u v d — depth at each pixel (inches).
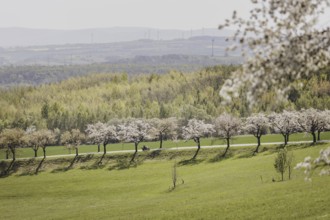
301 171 4234.7
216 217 2817.4
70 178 6658.5
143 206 3759.8
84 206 4549.7
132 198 4744.1
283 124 6722.4
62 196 5418.3
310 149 5472.4
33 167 7687.0
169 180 5634.8
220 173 5275.6
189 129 7500.0
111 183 5989.2
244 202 3078.2
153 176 6166.3
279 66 626.2
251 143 7431.1
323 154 697.6
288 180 3791.8
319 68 650.8
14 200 5374.0
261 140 7598.4
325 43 628.4
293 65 631.8
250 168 5123.0
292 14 617.0
